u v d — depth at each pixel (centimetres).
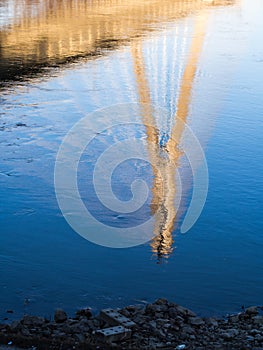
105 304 956
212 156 1773
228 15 5453
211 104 2389
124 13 5272
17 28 4222
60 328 848
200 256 1155
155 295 996
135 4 5906
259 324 886
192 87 2666
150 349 779
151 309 908
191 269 1099
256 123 2120
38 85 2592
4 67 2958
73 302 959
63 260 1118
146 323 862
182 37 4109
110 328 822
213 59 3369
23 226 1261
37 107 2234
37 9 5350
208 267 1110
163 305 930
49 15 4975
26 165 1628
